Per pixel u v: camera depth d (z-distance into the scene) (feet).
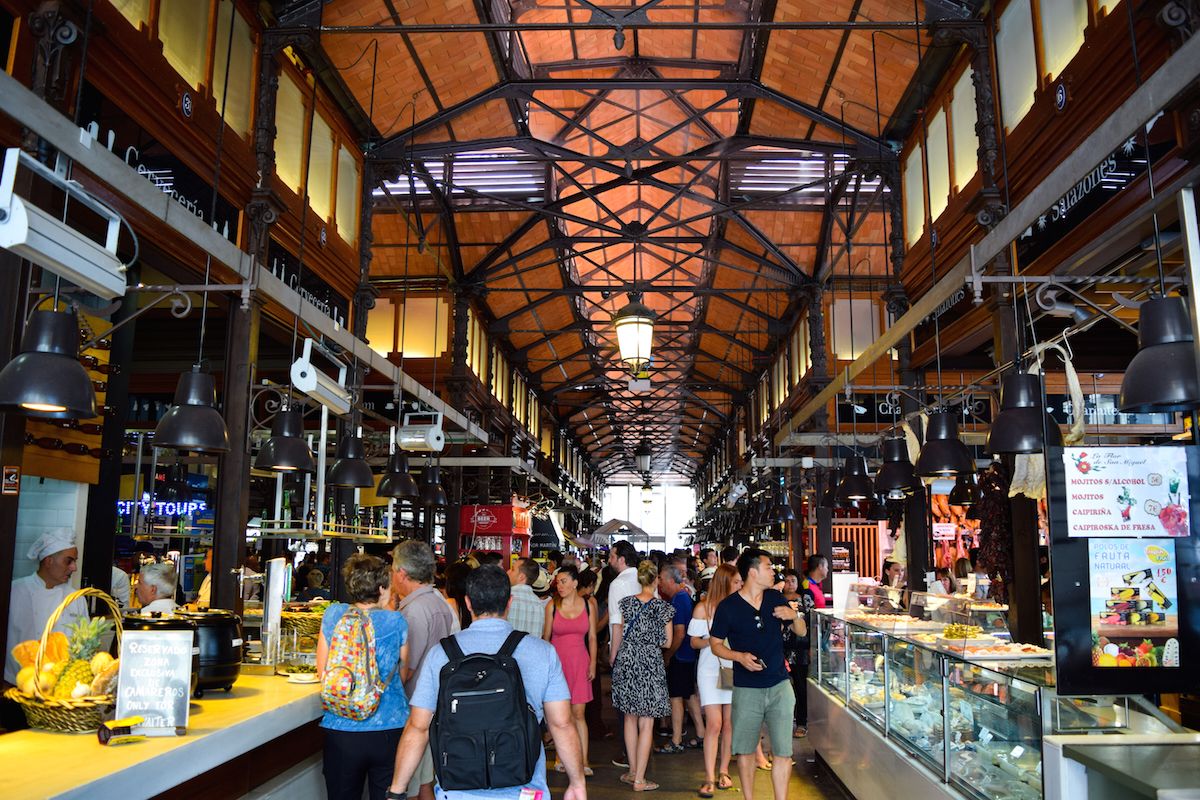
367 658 12.83
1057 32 19.69
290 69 26.48
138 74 18.44
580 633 21.74
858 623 19.62
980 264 12.87
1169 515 11.37
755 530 65.36
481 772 9.16
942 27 23.54
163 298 14.62
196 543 33.96
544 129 39.96
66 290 14.42
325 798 15.71
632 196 48.88
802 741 26.55
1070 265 13.61
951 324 27.25
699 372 80.74
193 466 34.83
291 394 19.72
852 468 28.63
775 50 30.76
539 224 46.96
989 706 12.79
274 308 25.61
